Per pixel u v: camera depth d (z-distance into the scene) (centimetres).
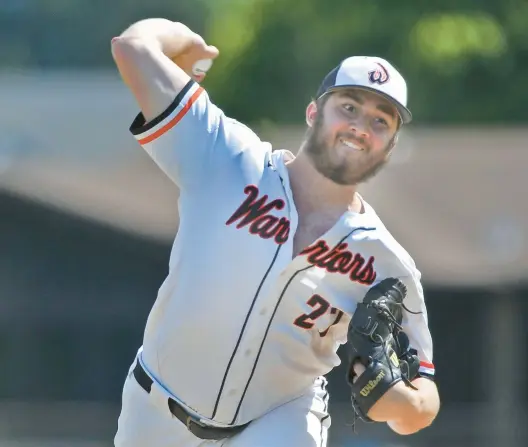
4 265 6331
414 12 8181
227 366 1606
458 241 5853
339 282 1584
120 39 1581
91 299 6356
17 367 6425
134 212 6200
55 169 6575
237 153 1588
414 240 5788
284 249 1560
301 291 1580
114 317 6397
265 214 1566
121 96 10188
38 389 6412
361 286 1589
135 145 9769
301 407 1666
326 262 1566
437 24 8144
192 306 1586
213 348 1602
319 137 1553
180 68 1634
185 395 1631
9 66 15988
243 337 1591
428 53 8131
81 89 10312
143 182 6612
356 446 5362
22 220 6309
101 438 5800
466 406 5903
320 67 8375
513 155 6931
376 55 8200
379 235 1566
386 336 1566
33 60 16212
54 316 6406
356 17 8238
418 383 1609
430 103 8156
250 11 8638
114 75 11494
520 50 8238
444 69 8125
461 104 8138
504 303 5825
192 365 1616
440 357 6100
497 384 5853
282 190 1573
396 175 6612
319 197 1577
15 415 5828
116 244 6247
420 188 6406
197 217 1582
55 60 16225
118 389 6456
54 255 6356
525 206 6203
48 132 9794
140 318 6391
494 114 8162
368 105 1531
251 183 1575
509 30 8231
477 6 8244
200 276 1577
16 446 5725
